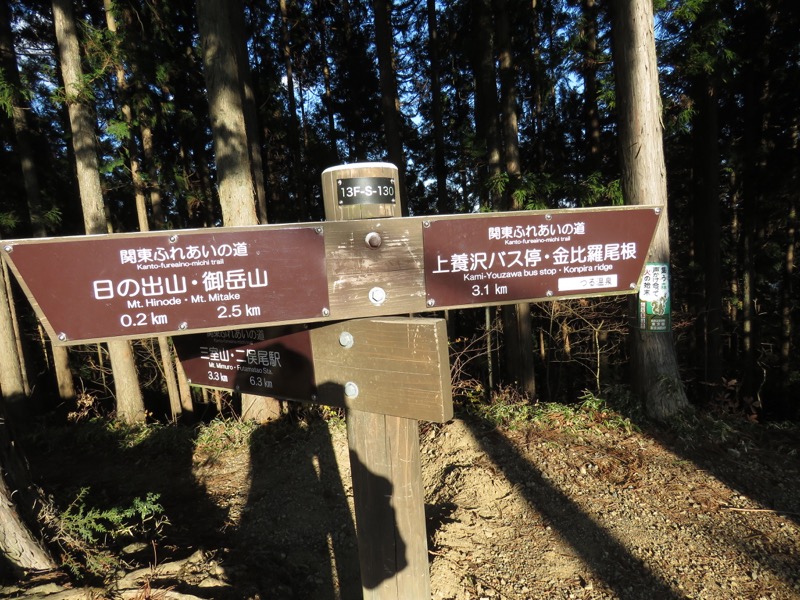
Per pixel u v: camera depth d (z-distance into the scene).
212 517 3.81
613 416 4.80
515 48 9.99
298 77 15.98
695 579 2.77
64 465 5.53
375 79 15.94
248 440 5.20
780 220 12.12
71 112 7.22
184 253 1.37
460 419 4.93
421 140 16.56
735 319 13.57
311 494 3.96
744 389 11.71
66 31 7.00
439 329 1.42
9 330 8.13
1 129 10.58
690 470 3.88
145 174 9.69
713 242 9.34
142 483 4.67
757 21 9.26
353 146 17.80
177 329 1.38
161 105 9.45
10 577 2.39
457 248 1.59
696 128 10.11
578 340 10.18
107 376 13.29
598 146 10.75
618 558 2.95
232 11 8.94
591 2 9.41
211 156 14.28
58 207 12.18
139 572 2.57
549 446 4.24
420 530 1.72
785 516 3.30
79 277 1.29
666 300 4.67
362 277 1.53
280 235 1.45
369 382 1.57
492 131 8.96
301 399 1.73
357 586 2.94
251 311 1.44
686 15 6.38
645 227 1.74
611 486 3.68
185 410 10.85
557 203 8.32
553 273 1.67
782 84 9.66
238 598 2.45
